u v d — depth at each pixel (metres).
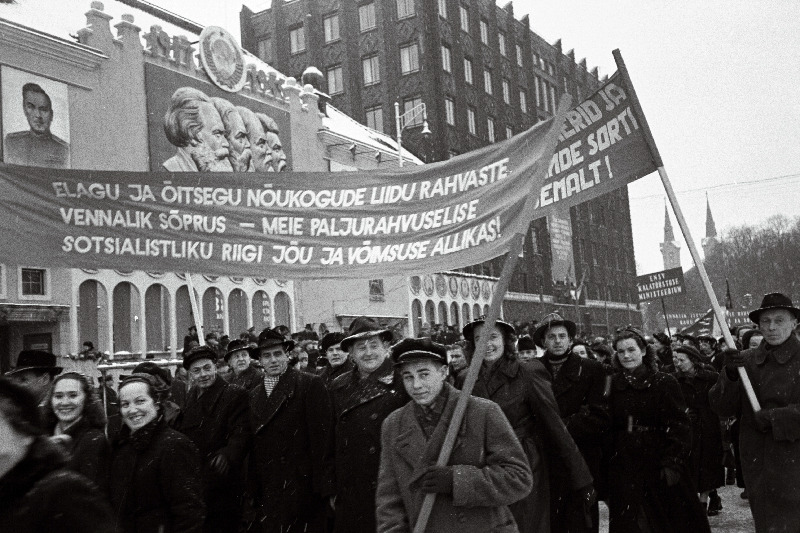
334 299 26.84
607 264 62.56
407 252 6.07
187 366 5.73
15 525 1.97
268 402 5.53
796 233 92.56
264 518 5.40
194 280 20.89
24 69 16.59
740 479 8.84
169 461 4.02
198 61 21.62
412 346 3.26
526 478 3.03
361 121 42.81
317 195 6.27
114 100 18.77
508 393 4.97
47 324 17.06
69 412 4.36
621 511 5.61
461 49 45.22
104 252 6.17
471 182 6.00
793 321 4.83
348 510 5.10
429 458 3.09
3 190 6.01
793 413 4.51
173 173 6.28
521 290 46.09
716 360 10.16
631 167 5.38
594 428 5.67
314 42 43.84
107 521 2.11
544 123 5.81
